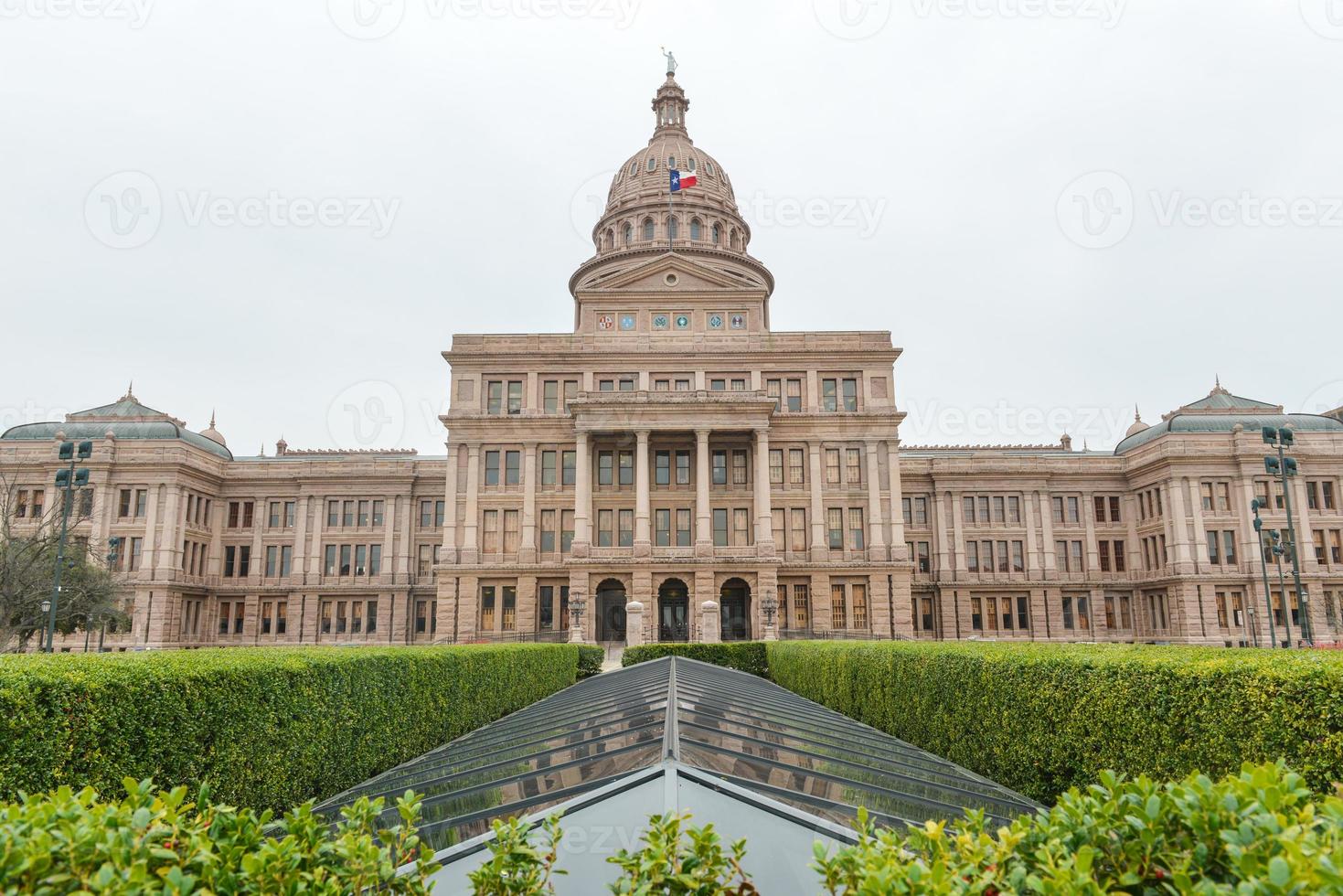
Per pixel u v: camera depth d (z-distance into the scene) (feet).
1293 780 13.07
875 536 221.66
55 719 25.98
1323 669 24.23
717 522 222.69
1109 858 12.90
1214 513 242.78
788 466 228.02
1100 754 33.32
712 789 21.70
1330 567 236.43
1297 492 239.71
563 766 27.99
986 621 260.42
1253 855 11.24
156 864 13.30
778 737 34.78
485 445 228.43
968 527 264.93
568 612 216.95
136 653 38.17
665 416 217.97
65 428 251.39
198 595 256.11
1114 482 268.21
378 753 47.83
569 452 227.61
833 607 220.64
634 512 221.87
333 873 14.23
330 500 265.13
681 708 37.17
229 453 284.20
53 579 154.71
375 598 259.60
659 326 240.73
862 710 65.57
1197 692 28.37
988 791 31.27
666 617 221.46
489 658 70.59
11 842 12.32
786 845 19.38
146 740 29.66
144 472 241.14
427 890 14.99
